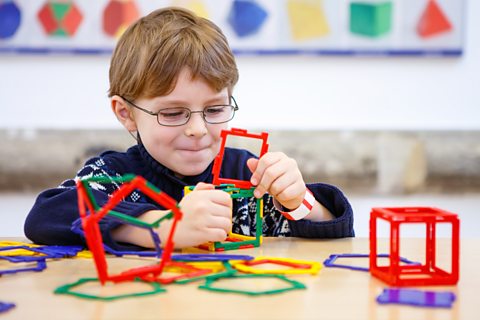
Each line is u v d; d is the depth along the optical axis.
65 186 0.97
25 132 1.86
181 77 0.92
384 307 0.50
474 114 1.91
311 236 0.88
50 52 1.90
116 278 0.58
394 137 1.83
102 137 1.85
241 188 0.82
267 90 1.91
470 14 1.88
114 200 0.59
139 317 0.47
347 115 1.91
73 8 1.88
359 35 1.87
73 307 0.50
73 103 1.92
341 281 0.59
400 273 0.62
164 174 1.03
